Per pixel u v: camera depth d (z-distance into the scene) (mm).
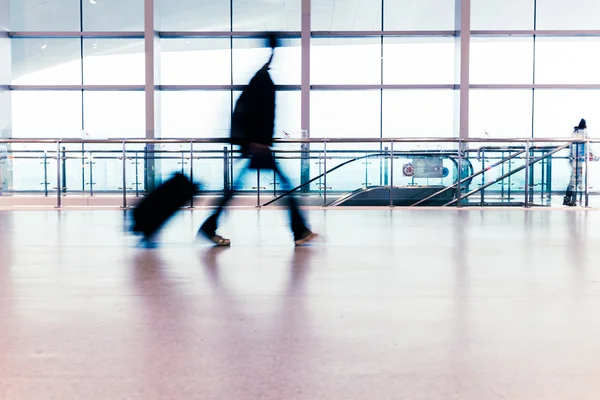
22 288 2287
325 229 4586
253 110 3643
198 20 12453
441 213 6281
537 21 12188
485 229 4586
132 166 9781
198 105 12352
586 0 12109
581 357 1439
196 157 8648
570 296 2141
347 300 2076
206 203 6977
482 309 1941
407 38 12250
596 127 12047
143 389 1234
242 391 1224
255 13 12484
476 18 12234
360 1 12359
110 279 2488
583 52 12055
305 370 1349
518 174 8375
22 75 12312
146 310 1922
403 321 1784
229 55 12359
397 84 12148
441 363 1396
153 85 11836
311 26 12406
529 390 1229
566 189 7926
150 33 11750
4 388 1238
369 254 3242
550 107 12062
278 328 1703
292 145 9047
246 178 3721
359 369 1354
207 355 1456
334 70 12297
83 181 10070
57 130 12258
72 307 1964
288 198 3674
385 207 7004
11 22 12250
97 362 1402
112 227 4758
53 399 1181
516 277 2525
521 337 1613
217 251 3383
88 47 12258
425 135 12242
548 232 4371
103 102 12219
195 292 2213
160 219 3895
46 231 4449
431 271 2680
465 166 8445
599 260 3002
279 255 3209
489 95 12062
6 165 9992
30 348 1510
